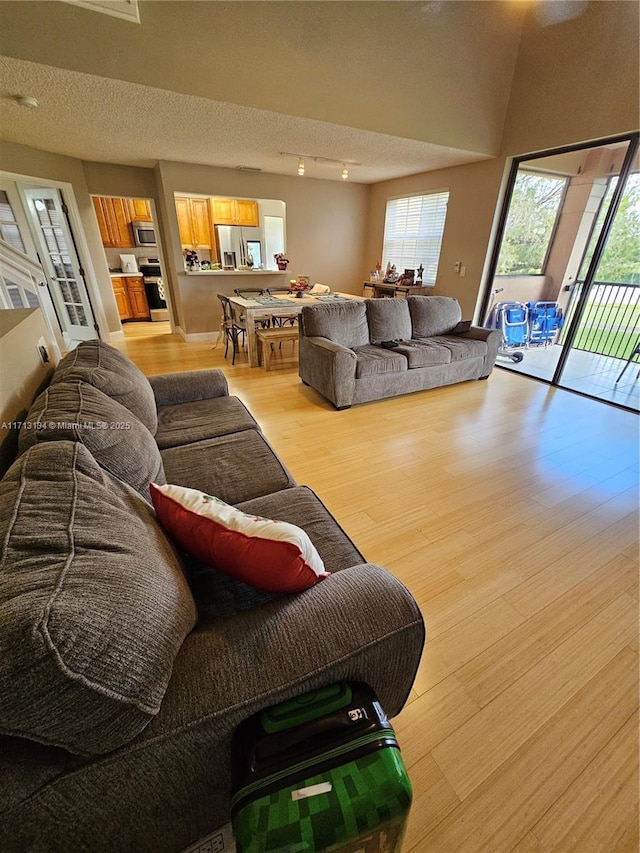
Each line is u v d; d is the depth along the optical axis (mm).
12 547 621
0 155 3770
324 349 3271
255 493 1472
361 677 767
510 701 1196
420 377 3670
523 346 5242
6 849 548
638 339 4145
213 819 764
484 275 4652
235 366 4555
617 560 1763
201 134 3486
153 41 2387
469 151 3973
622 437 2914
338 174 5352
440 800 976
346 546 1192
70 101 2701
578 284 4523
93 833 605
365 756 655
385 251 6309
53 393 1309
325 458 2582
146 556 722
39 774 537
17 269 2730
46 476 815
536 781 1015
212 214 6328
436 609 1502
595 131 3297
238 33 2602
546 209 4605
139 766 586
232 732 648
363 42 3023
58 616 511
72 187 4637
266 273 5766
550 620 1467
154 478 1266
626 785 1011
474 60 3562
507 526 1965
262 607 798
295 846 583
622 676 1276
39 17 2092
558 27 3393
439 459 2584
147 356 4898
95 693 504
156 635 598
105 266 5441
